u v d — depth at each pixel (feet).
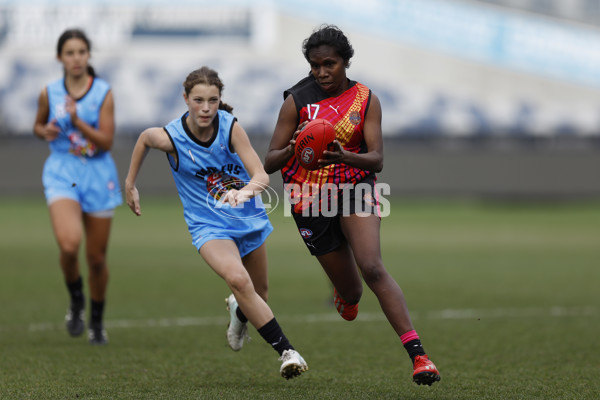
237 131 59.72
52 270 140.46
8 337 82.28
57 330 86.74
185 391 58.34
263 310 55.88
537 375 65.05
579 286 125.59
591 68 305.94
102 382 61.36
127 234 210.79
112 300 109.09
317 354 74.84
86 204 79.41
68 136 79.66
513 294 116.57
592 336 84.02
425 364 53.72
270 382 62.23
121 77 310.65
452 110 308.81
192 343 79.61
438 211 284.61
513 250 180.24
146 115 309.83
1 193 316.19
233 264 56.70
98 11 311.47
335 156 55.06
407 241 198.59
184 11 310.04
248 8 308.19
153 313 98.73
